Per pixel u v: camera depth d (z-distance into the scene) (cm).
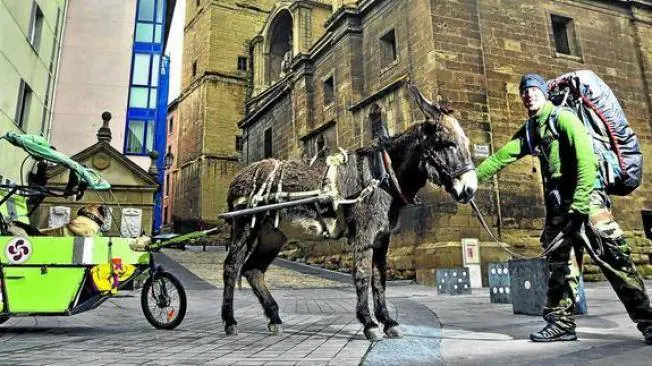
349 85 2380
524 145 475
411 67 2016
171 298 678
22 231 669
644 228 2100
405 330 545
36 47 1942
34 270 615
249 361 388
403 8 2114
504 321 623
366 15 2397
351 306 964
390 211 519
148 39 2697
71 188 705
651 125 2270
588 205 395
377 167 514
